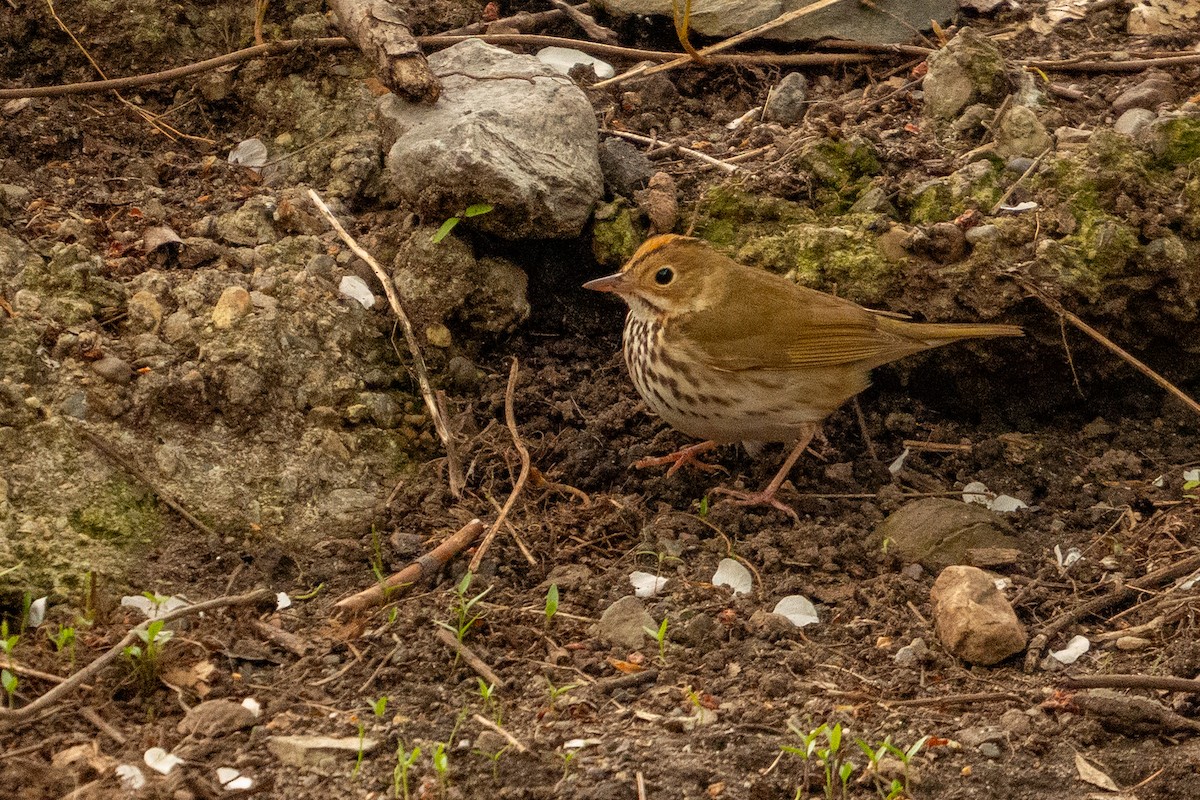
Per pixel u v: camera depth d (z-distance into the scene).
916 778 7.89
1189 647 8.92
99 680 8.23
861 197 11.98
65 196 11.85
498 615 9.28
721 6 13.92
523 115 11.88
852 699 8.63
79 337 10.20
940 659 9.05
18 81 13.07
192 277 11.12
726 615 9.41
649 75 13.70
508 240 11.92
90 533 9.34
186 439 10.12
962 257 11.36
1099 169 11.70
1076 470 11.17
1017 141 12.22
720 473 11.23
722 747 8.09
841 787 7.82
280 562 9.56
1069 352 11.39
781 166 12.31
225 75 13.30
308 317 11.09
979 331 10.48
